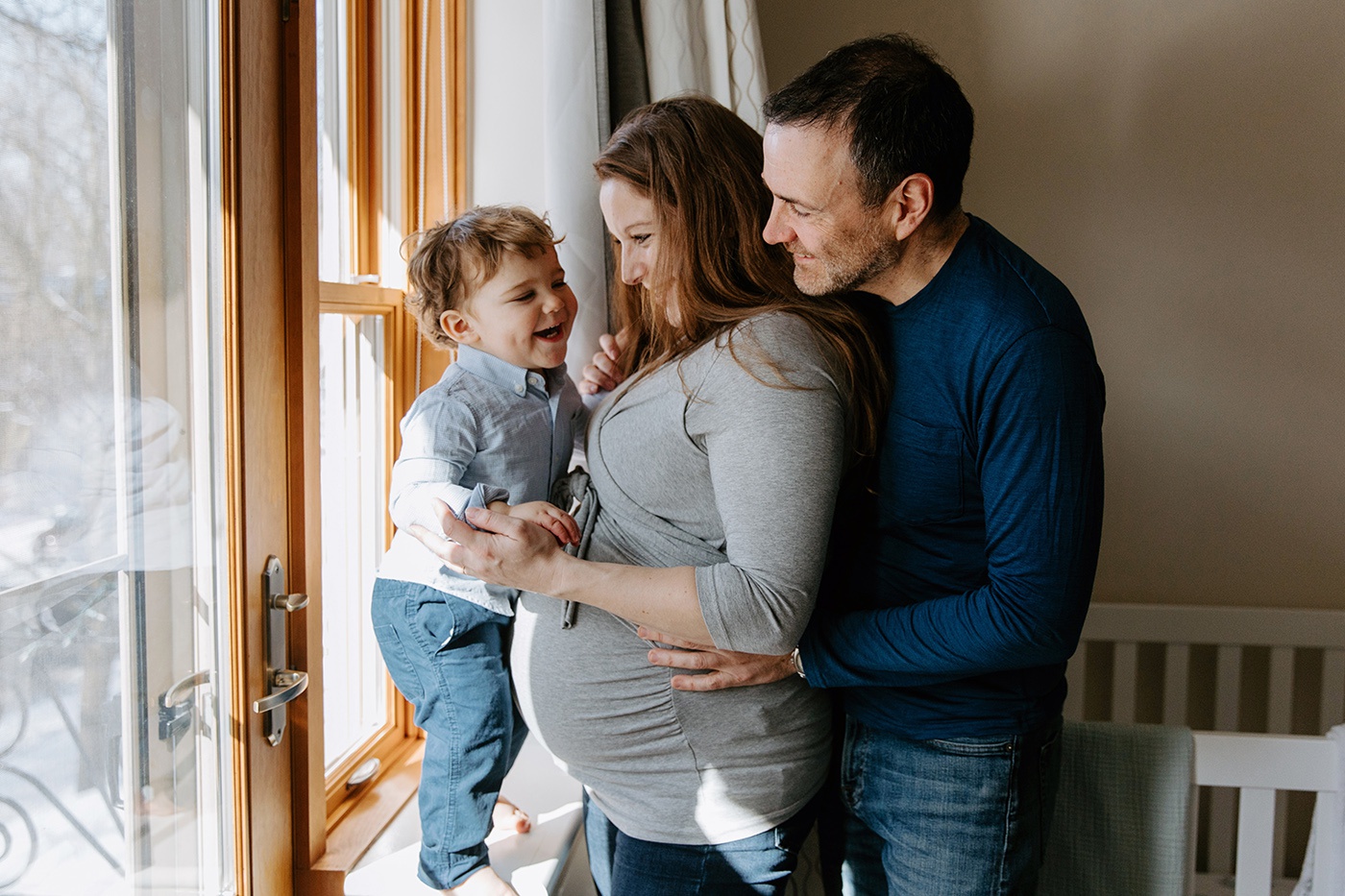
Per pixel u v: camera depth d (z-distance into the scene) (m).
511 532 0.96
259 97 0.98
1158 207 1.98
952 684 1.03
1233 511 2.03
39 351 0.71
